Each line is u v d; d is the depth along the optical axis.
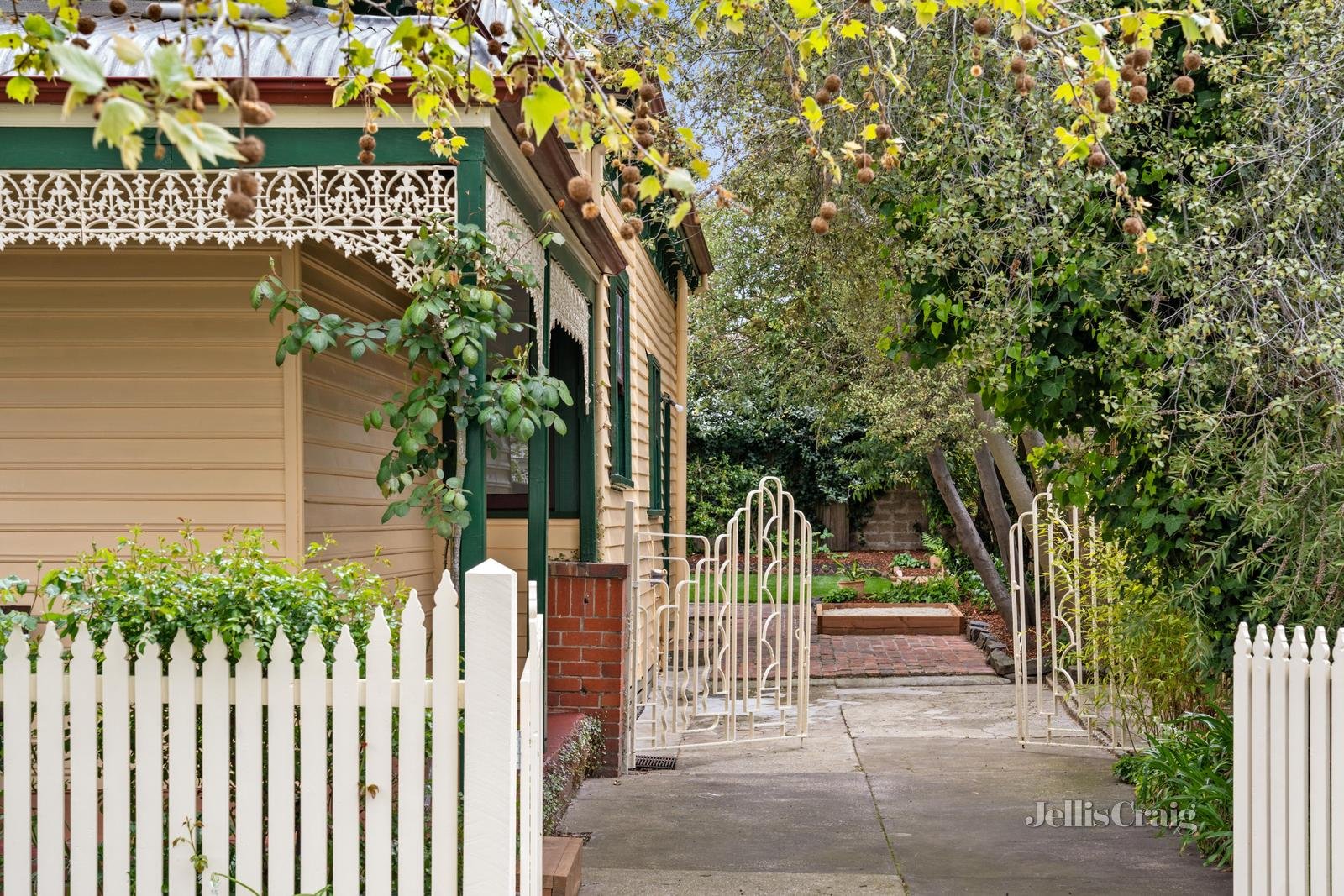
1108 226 6.23
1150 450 6.06
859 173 3.91
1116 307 6.16
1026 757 9.02
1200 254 5.63
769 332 17.42
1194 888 5.63
